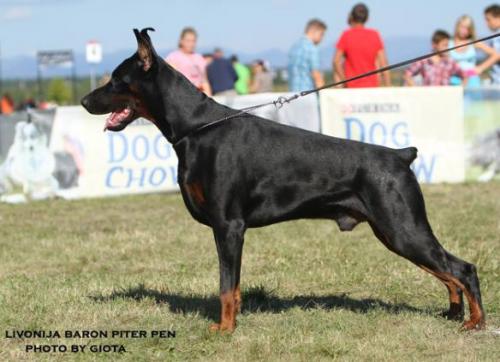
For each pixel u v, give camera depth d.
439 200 14.44
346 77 16.55
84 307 8.10
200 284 9.05
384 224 6.77
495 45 17.30
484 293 8.46
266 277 9.39
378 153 6.88
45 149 16.06
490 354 6.48
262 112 15.81
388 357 6.48
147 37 7.07
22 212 14.75
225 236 6.91
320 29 16.50
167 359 6.61
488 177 16.47
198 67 16.33
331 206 6.96
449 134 16.25
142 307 8.11
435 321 7.40
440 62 17.34
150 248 11.33
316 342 6.82
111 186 16.19
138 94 7.19
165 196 15.94
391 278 9.22
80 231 12.81
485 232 11.73
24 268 10.38
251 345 6.76
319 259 10.30
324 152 6.92
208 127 7.00
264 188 6.94
